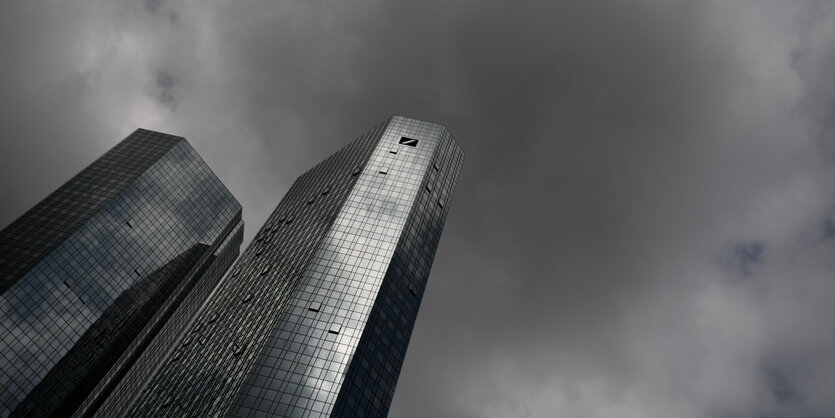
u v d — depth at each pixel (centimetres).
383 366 14350
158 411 16538
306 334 14200
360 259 16012
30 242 19375
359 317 14600
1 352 16888
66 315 18812
